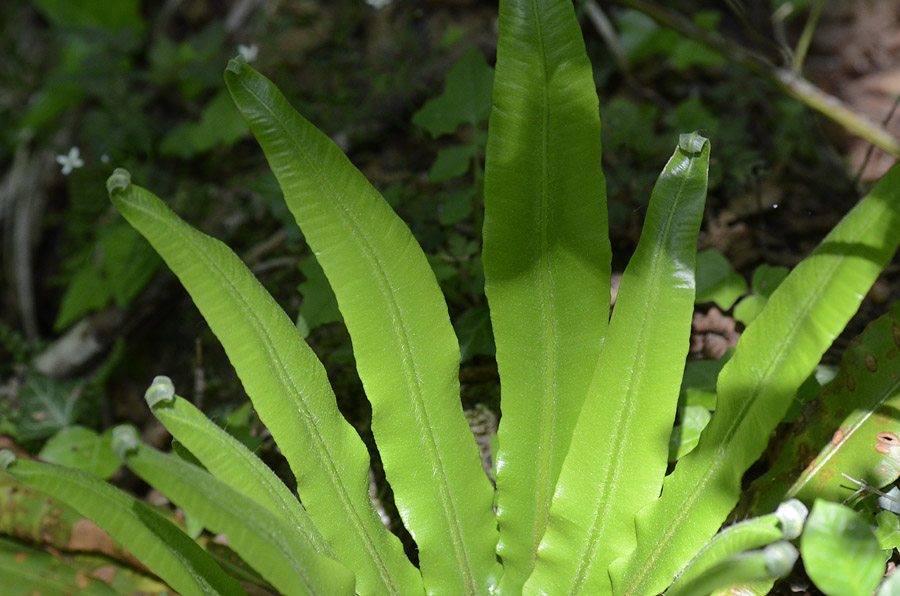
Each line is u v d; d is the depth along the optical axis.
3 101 1.26
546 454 0.46
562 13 0.42
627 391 0.43
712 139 0.75
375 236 0.43
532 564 0.46
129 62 1.21
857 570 0.37
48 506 0.52
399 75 0.87
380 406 0.45
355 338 0.44
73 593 0.49
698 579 0.38
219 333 0.41
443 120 0.63
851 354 0.46
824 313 0.39
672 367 0.43
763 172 0.70
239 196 0.89
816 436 0.46
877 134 0.66
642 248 0.43
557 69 0.43
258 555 0.38
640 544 0.43
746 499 0.47
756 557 0.36
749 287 0.63
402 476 0.45
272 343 0.42
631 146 0.74
